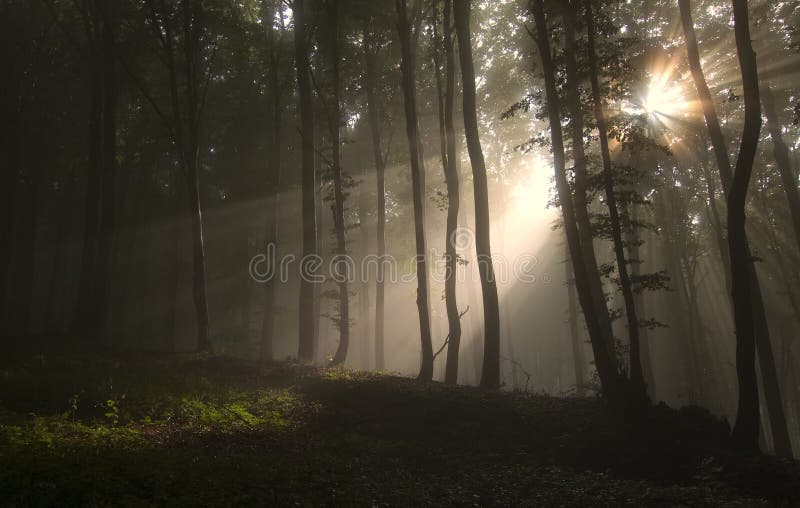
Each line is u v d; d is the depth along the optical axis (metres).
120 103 35.16
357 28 30.23
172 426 12.79
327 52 29.27
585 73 15.88
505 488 10.36
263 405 15.77
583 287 14.84
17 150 32.44
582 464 12.09
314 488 9.08
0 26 30.97
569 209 15.23
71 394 14.52
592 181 15.50
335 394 17.09
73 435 10.75
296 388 18.22
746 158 13.38
